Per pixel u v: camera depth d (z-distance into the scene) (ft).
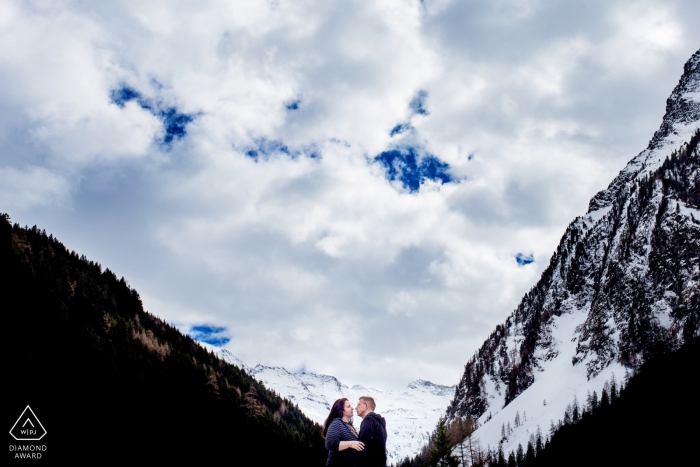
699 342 481.05
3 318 347.15
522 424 599.98
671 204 622.54
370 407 43.06
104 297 472.44
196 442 379.14
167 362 437.99
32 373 322.96
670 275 563.48
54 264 442.09
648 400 434.30
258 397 542.16
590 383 565.94
